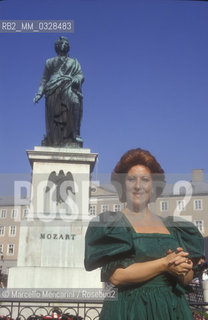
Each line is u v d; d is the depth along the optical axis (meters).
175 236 2.20
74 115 10.55
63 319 4.27
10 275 5.57
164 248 2.09
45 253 5.48
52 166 8.76
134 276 1.99
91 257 2.03
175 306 1.99
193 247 2.19
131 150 2.32
